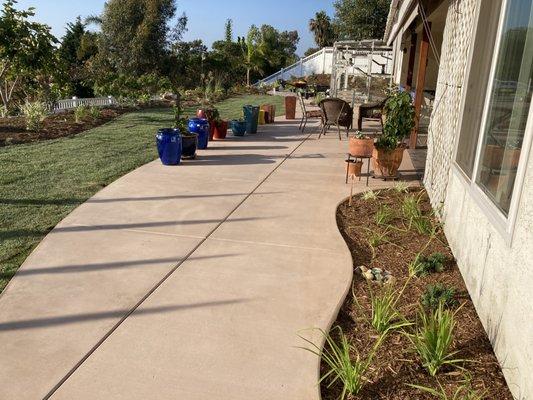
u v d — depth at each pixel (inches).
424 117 458.3
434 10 290.2
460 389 90.3
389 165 256.4
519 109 106.1
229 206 206.8
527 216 91.7
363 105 432.1
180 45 1135.0
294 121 527.5
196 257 153.2
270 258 153.9
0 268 140.5
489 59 136.5
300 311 122.0
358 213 204.4
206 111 378.9
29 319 114.7
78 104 542.3
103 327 112.5
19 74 462.3
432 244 169.8
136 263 147.4
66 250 155.1
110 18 1039.6
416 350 104.1
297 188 238.7
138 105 602.5
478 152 134.5
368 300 129.8
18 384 92.6
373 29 1187.9
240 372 98.2
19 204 199.3
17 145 321.7
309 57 1264.8
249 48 1337.4
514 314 94.1
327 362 100.7
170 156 278.1
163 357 102.3
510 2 120.9
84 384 93.3
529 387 84.0
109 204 204.1
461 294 133.4
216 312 120.6
